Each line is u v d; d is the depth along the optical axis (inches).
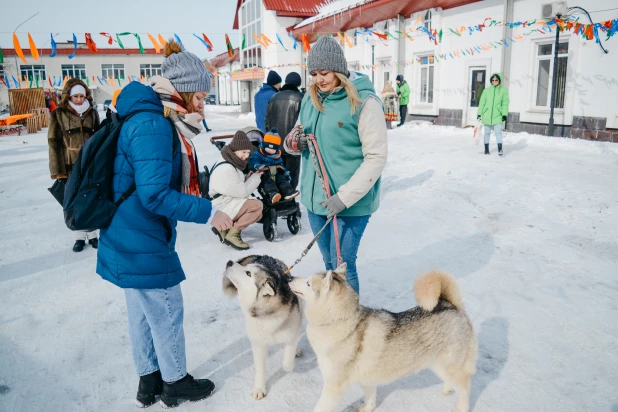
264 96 272.5
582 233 216.8
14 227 254.8
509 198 276.5
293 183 241.3
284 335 112.2
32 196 327.3
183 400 111.1
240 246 214.7
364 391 106.0
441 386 116.5
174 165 97.4
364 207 121.1
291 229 237.8
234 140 180.1
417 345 99.0
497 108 407.8
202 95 99.3
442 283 105.7
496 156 409.7
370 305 155.3
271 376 121.3
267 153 209.3
